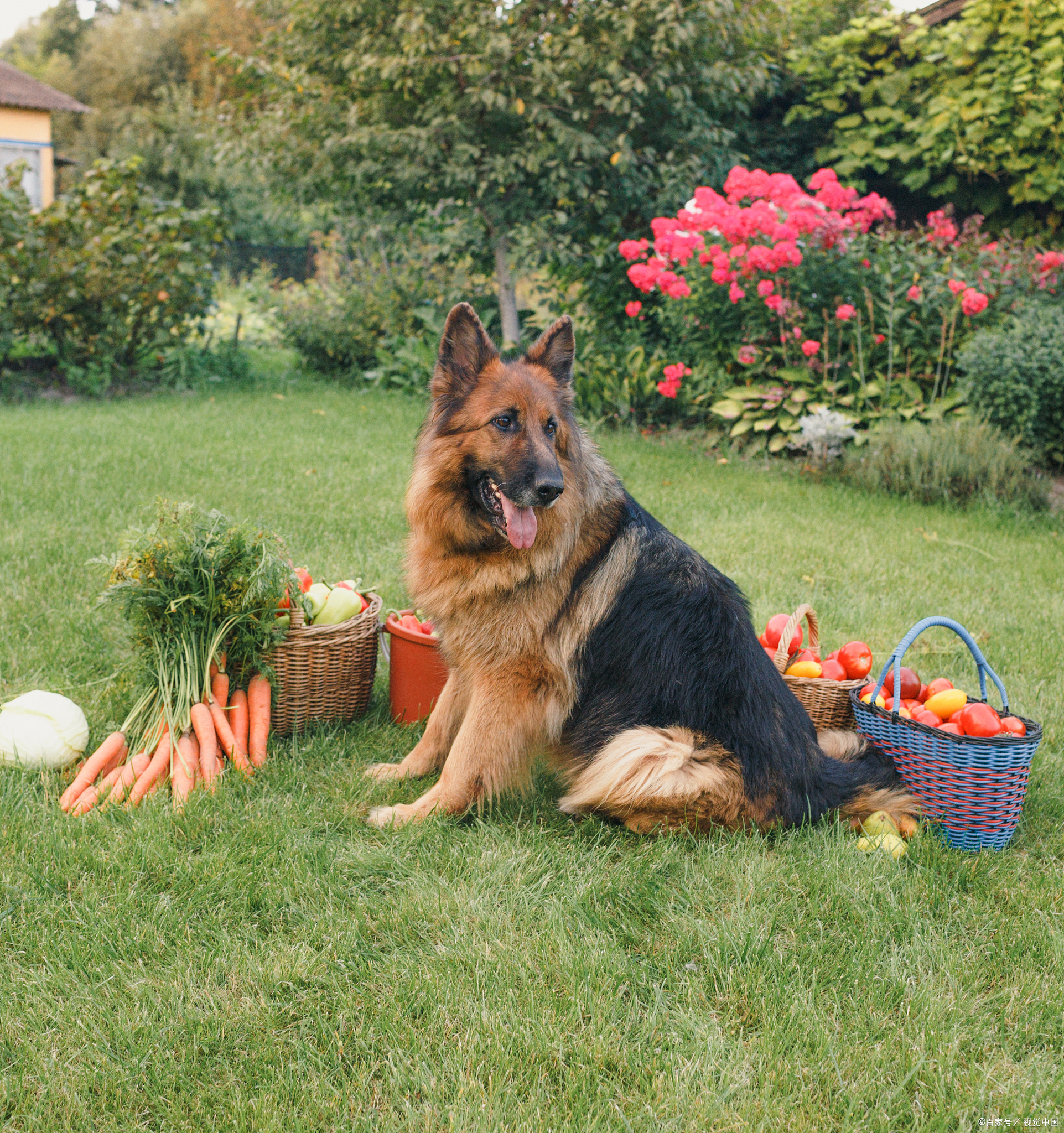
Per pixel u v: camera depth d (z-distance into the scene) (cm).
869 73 1224
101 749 327
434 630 347
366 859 288
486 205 1125
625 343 1123
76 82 4403
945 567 623
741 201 1211
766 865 292
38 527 576
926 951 260
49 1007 224
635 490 763
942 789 313
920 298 862
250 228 2695
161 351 1243
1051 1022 235
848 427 859
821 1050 222
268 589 343
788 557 620
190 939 247
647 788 305
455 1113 199
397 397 1248
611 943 257
